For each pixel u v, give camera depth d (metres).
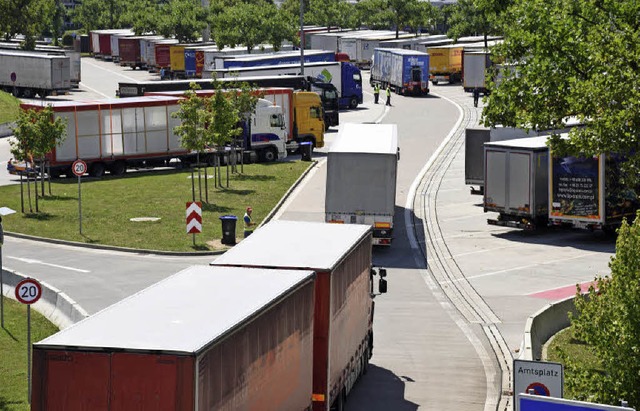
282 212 124.25
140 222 116.44
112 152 149.00
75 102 147.88
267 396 43.03
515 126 93.62
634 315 46.78
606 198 109.69
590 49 75.50
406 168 161.12
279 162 165.50
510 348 75.56
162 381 35.19
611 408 33.00
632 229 48.66
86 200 128.62
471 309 86.44
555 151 78.81
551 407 33.78
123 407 35.38
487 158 114.56
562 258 104.75
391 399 63.75
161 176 148.88
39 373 35.75
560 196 111.69
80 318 77.62
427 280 96.69
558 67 85.38
